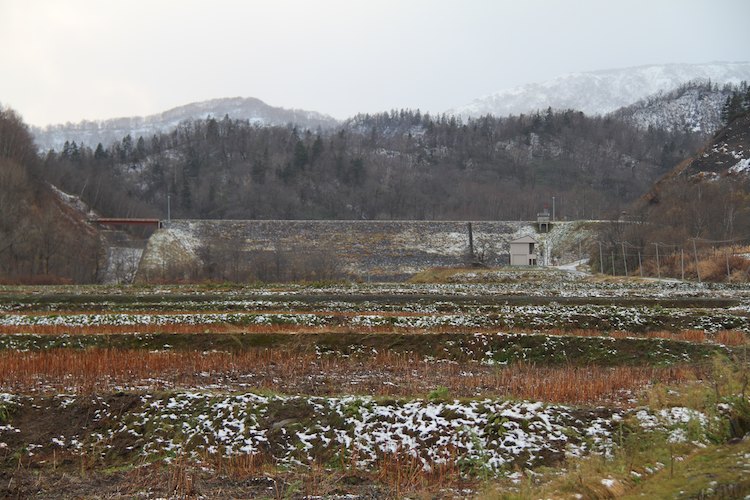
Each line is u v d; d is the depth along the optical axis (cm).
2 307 4075
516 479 1505
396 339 3003
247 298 4600
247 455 1666
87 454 1706
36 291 5275
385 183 16838
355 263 9325
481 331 3219
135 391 1969
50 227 8019
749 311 3694
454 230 10512
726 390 1883
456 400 1845
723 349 2777
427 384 2330
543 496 1323
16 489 1477
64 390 2092
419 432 1714
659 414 1758
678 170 11375
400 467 1574
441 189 16812
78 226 10000
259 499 1400
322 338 3006
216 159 18625
